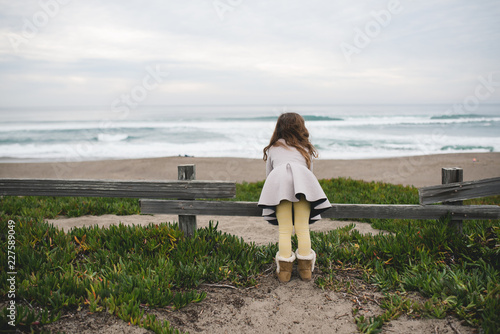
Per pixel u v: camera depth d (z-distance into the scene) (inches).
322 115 2153.1
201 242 145.9
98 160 677.3
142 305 109.8
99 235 154.5
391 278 125.2
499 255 130.2
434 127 1337.4
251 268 135.5
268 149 139.1
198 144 980.6
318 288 124.0
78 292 110.7
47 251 139.7
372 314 107.7
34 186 157.0
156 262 132.6
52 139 1069.8
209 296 118.6
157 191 153.7
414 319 103.3
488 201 316.2
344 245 164.6
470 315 98.5
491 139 1000.2
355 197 291.7
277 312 110.5
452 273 117.0
